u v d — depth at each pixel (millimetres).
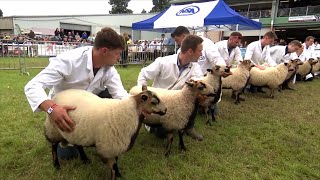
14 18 35500
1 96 7277
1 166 3711
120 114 2949
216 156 4324
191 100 4172
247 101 8109
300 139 5090
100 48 3078
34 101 2826
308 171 3904
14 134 4758
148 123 4246
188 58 4770
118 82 3727
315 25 31656
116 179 3498
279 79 8477
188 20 12125
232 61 8117
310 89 10547
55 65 3076
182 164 3980
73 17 39469
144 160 4062
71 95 3156
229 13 11227
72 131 2988
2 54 14961
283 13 33938
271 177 3713
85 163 3861
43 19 37406
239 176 3736
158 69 4855
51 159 3920
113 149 2988
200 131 5371
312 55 13547
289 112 6988
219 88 5723
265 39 9047
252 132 5430
